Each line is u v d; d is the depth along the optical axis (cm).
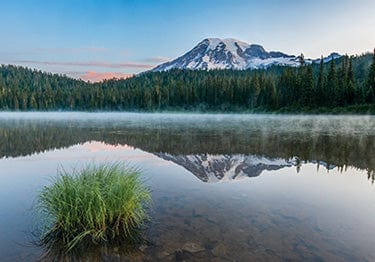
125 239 448
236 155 1340
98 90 11131
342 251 414
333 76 5984
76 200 457
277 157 1276
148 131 2750
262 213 569
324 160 1189
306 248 423
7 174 933
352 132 2477
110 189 487
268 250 416
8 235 462
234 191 736
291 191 734
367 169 1006
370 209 596
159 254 405
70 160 1209
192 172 967
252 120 4916
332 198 675
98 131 2750
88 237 450
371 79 5541
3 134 2395
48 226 481
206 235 464
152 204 623
